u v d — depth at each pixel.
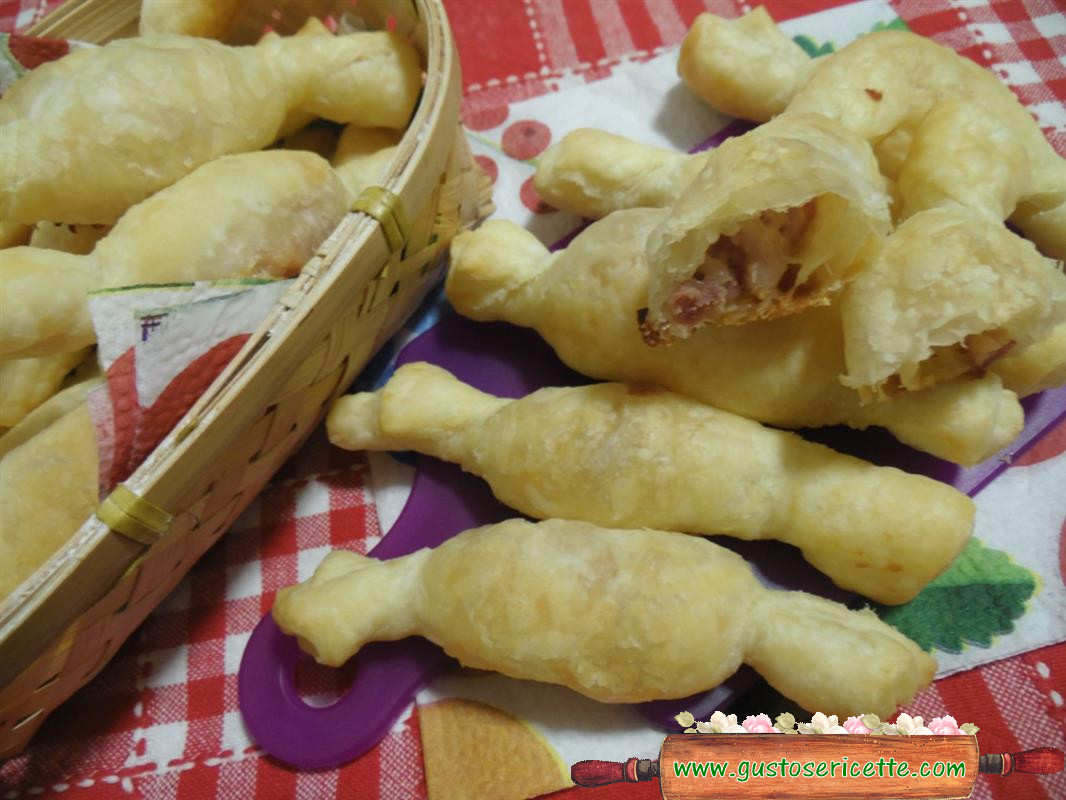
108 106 0.16
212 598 0.19
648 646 0.15
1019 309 0.14
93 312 0.14
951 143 0.17
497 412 0.18
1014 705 0.16
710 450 0.16
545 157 0.21
